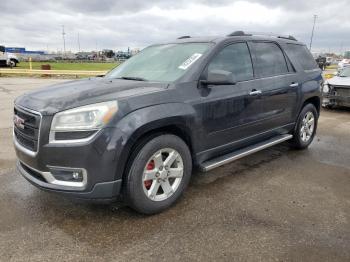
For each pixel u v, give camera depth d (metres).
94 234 3.14
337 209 3.66
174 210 3.61
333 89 9.99
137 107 3.22
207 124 3.89
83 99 3.17
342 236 3.12
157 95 3.42
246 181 4.43
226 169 4.88
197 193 4.04
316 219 3.43
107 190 3.14
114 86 3.58
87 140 3.01
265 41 5.01
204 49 4.14
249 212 3.57
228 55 4.30
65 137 3.05
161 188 3.64
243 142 4.54
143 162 3.29
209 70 3.96
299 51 5.75
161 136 3.44
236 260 2.77
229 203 3.78
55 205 3.70
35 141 3.18
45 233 3.15
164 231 3.20
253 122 4.57
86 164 3.03
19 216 3.46
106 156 3.04
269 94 4.74
